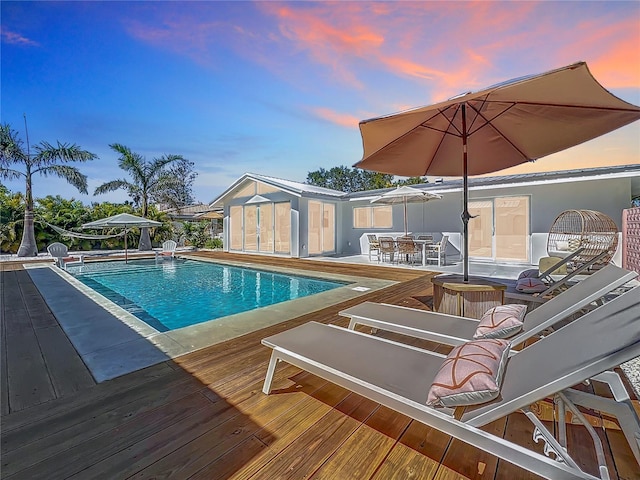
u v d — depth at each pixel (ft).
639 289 5.87
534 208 33.78
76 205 60.64
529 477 5.44
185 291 26.18
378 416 7.30
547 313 8.76
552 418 7.03
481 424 5.12
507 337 8.37
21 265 37.65
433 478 5.46
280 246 46.60
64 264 37.09
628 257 22.47
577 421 6.90
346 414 7.38
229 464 5.79
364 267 34.14
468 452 6.11
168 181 62.08
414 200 38.29
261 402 7.88
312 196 43.04
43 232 53.93
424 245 34.78
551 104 9.76
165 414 7.32
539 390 4.85
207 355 10.73
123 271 36.78
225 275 33.88
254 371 9.56
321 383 8.84
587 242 21.44
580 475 4.27
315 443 6.37
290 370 9.61
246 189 51.26
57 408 7.55
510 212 35.45
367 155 13.23
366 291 20.95
